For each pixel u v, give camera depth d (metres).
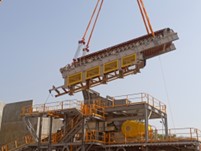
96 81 30.97
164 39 27.11
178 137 26.70
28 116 34.09
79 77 31.34
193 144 25.52
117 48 29.70
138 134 30.02
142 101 29.97
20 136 47.75
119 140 31.38
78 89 32.00
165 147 28.39
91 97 36.03
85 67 31.09
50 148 31.69
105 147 30.02
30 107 34.47
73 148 31.56
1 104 52.25
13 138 48.56
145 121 29.00
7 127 50.34
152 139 28.52
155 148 28.77
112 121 32.72
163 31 27.47
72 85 31.92
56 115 33.50
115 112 32.59
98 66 30.31
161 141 27.14
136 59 28.02
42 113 33.12
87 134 30.50
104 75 30.23
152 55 28.98
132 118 31.53
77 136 32.34
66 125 32.47
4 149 40.03
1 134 50.50
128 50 28.75
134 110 31.05
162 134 30.25
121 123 32.75
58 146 31.70
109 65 29.67
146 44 27.80
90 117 30.36
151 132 30.44
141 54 28.06
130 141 28.80
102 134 32.41
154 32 27.98
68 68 32.34
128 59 28.64
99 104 33.56
